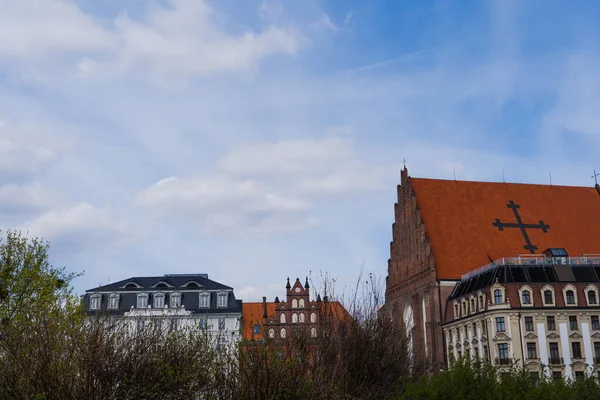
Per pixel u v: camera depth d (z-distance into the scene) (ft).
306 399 77.00
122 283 367.45
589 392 141.79
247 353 76.64
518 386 132.16
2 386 75.10
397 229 363.15
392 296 363.15
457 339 305.94
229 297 370.53
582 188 364.38
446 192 350.84
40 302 122.31
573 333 277.44
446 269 323.37
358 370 118.01
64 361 78.13
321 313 117.60
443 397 127.54
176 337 85.51
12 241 136.77
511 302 277.85
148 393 79.30
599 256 310.65
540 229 340.59
